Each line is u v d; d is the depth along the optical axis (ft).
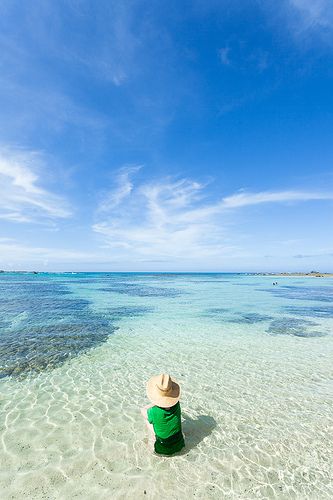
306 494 14.07
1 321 54.24
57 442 17.72
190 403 23.41
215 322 57.82
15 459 16.08
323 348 40.14
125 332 47.83
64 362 32.55
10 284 165.99
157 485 14.46
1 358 33.06
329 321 60.13
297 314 68.80
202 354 36.81
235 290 146.41
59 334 44.86
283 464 16.24
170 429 16.48
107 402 23.22
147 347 39.42
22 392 24.70
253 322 58.34
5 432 18.63
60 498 13.52
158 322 57.06
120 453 16.81
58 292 117.39
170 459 16.40
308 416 21.57
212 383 27.63
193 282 233.35
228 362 33.88
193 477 15.05
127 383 27.22
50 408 21.99
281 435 19.02
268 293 128.98
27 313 63.41
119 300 92.79
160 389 16.63
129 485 14.42
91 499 13.51
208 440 18.29
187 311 71.61
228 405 23.16
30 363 31.81
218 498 13.73
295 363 33.71
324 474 15.53
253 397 24.68
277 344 41.96
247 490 14.28
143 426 19.75
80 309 70.79
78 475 15.01
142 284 193.16
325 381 28.48
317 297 111.04
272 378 29.07
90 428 19.35
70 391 25.16
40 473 15.08
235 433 19.15
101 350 37.45
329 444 18.20
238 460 16.46
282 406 23.09
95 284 182.09
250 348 39.78
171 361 33.94
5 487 14.10
